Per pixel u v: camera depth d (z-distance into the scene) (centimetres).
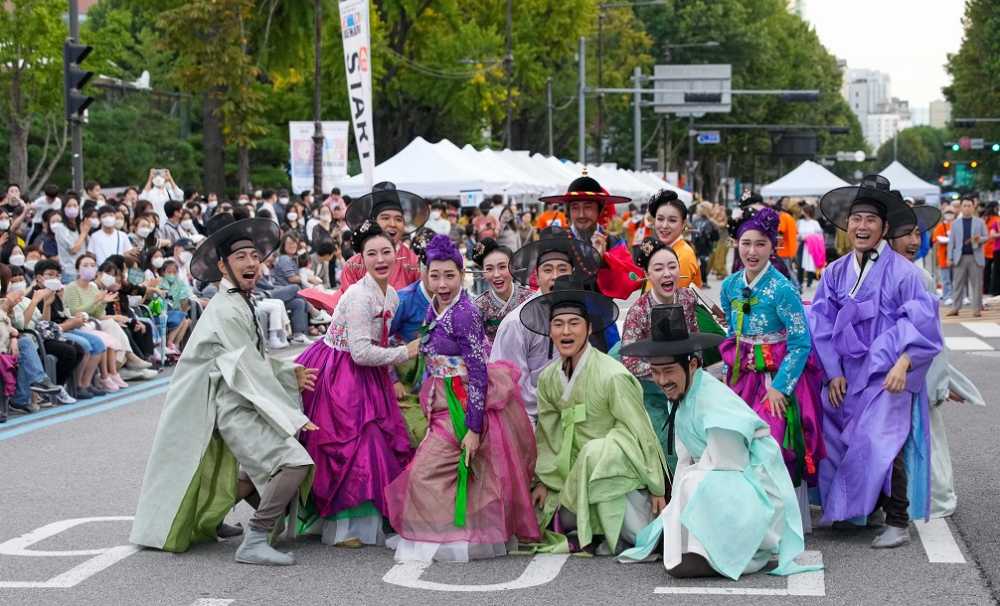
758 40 7350
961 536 695
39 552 688
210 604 587
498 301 807
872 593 588
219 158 3525
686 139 7650
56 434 1073
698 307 751
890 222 710
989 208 2503
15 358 1156
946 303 2364
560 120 6481
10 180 4616
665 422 725
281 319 1736
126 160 5100
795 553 630
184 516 670
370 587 613
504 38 5181
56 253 1572
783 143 6378
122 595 605
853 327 700
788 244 2145
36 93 4512
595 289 787
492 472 668
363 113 1783
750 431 619
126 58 6203
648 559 652
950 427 1055
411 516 667
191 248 1655
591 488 657
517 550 676
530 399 748
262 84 4012
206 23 3384
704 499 616
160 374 1476
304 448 673
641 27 7094
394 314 724
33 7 4347
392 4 4522
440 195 2522
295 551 688
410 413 748
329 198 2358
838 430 709
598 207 880
